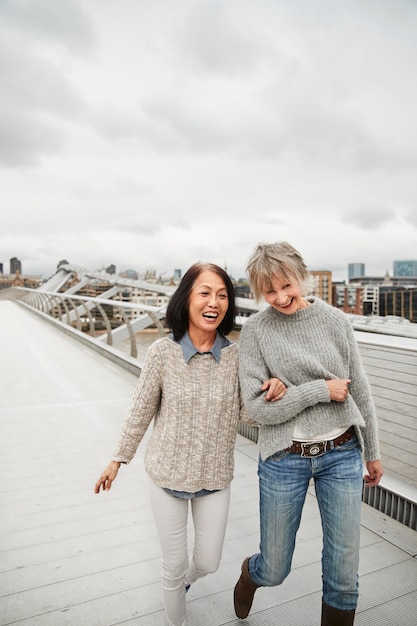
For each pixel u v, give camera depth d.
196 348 1.58
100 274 26.53
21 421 4.58
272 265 1.45
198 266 1.57
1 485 3.11
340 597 1.47
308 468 1.50
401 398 2.70
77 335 11.23
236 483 3.16
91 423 4.54
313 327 1.52
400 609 1.88
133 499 2.92
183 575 1.66
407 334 3.09
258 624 1.81
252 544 2.40
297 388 1.43
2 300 49.16
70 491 3.02
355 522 1.47
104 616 1.85
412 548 2.30
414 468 2.58
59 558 2.26
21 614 1.86
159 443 1.60
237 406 1.64
